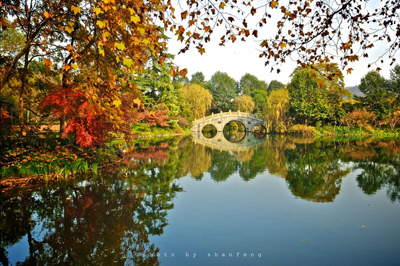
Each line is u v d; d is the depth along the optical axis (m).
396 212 6.16
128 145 19.77
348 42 4.18
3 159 7.83
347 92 41.56
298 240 4.70
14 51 13.39
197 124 46.03
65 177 8.73
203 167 12.08
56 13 5.67
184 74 3.40
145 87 32.28
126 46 4.14
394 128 41.22
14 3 6.37
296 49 4.23
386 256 4.15
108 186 8.06
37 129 10.60
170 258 4.04
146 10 3.87
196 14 3.64
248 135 41.25
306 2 4.05
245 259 4.01
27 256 4.05
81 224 5.25
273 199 7.18
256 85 75.25
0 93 13.43
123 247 4.36
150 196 7.24
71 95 8.63
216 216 5.84
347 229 5.20
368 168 11.84
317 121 41.19
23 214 5.70
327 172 10.98
